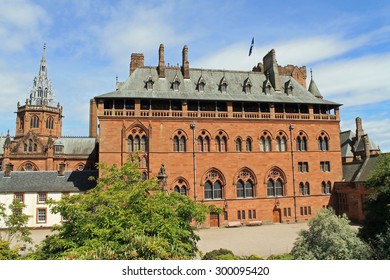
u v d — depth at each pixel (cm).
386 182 3281
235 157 5159
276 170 5356
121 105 5066
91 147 7600
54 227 1981
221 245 3772
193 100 5094
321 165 5597
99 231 1608
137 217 1748
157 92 5153
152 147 4859
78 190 5316
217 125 5156
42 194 5262
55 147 7262
